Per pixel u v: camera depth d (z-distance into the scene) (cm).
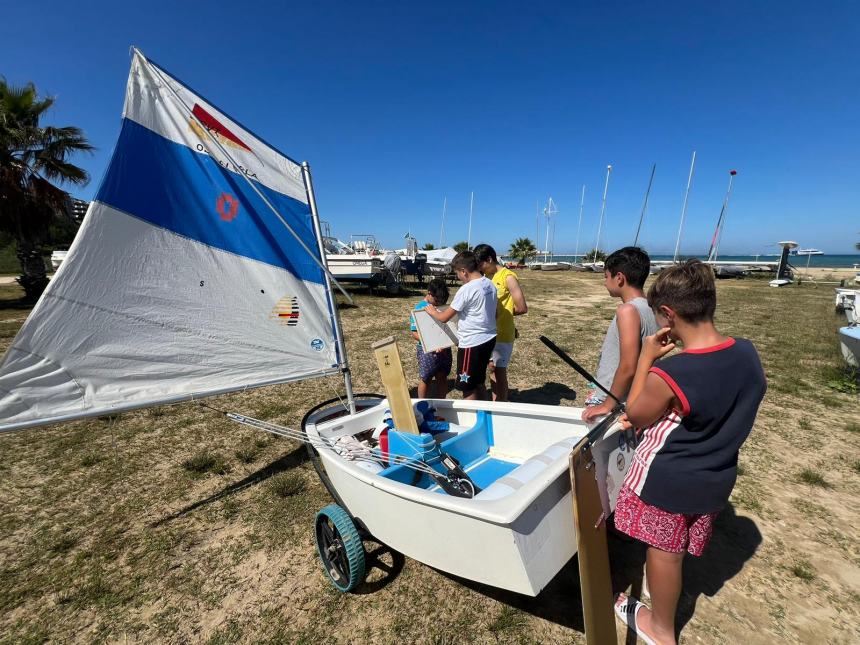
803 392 560
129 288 276
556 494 198
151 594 257
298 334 347
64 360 255
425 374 453
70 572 275
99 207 259
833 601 235
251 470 390
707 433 162
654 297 173
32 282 1464
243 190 327
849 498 328
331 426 334
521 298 448
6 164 1269
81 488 366
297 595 253
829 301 1590
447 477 266
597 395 277
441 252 2814
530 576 182
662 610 194
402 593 250
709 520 176
